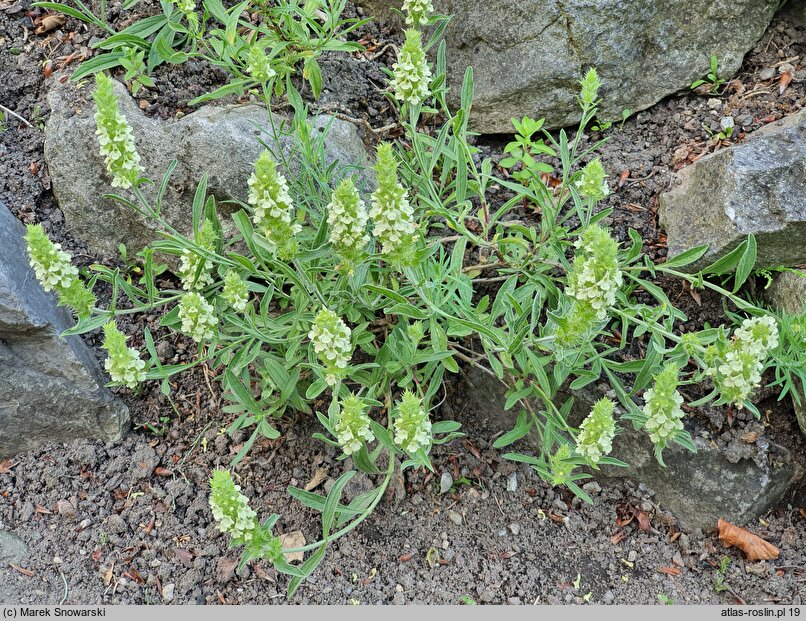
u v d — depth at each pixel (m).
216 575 0.56
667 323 0.54
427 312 0.54
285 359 0.56
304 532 0.58
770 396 0.59
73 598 0.55
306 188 0.59
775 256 0.57
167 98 0.63
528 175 0.61
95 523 0.58
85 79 0.63
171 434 0.61
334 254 0.55
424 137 0.59
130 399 0.61
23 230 0.60
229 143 0.60
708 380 0.59
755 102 0.66
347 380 0.61
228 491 0.45
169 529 0.57
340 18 0.71
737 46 0.67
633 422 0.55
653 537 0.59
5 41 0.66
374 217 0.47
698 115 0.66
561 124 0.67
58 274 0.49
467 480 0.60
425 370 0.57
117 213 0.62
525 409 0.59
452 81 0.69
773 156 0.58
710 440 0.58
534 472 0.61
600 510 0.60
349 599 0.56
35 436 0.59
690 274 0.60
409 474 0.60
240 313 0.58
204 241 0.52
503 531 0.59
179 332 0.62
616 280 0.46
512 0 0.66
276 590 0.56
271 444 0.60
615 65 0.66
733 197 0.57
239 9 0.60
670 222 0.61
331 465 0.60
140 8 0.66
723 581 0.57
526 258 0.58
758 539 0.58
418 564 0.57
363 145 0.66
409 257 0.49
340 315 0.56
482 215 0.60
